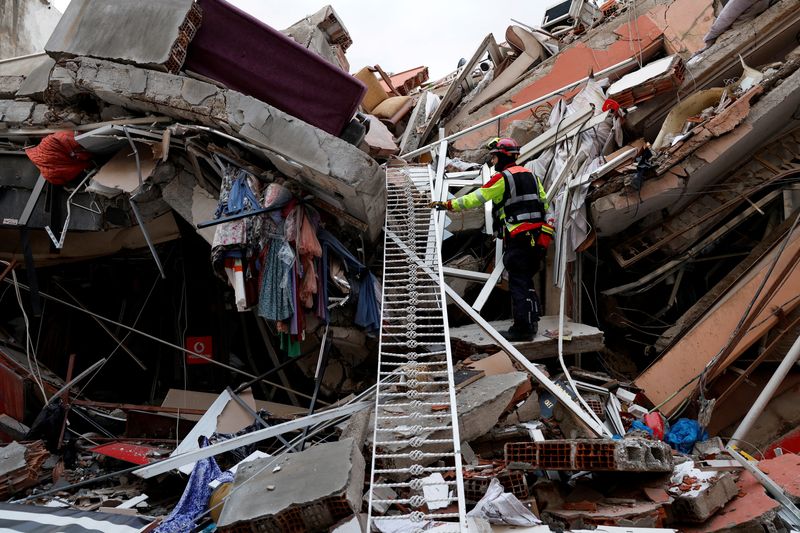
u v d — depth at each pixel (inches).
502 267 284.7
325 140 239.5
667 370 281.9
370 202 248.8
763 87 284.0
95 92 258.8
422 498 166.4
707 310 301.3
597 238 321.7
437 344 238.2
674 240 315.0
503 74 394.0
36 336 342.3
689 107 312.8
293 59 252.7
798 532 174.6
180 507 182.7
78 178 273.0
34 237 306.7
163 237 314.2
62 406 253.8
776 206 315.6
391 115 401.7
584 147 312.7
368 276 270.4
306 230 252.4
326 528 158.2
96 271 348.8
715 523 177.5
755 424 280.1
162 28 250.1
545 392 239.6
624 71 351.6
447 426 190.7
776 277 278.7
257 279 251.4
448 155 365.7
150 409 282.5
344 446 177.6
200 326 343.3
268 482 169.0
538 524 159.8
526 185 247.6
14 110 278.7
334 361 301.7
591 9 427.8
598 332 271.3
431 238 262.5
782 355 282.4
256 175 253.8
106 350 354.6
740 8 319.3
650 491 180.1
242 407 246.4
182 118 256.5
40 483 230.5
